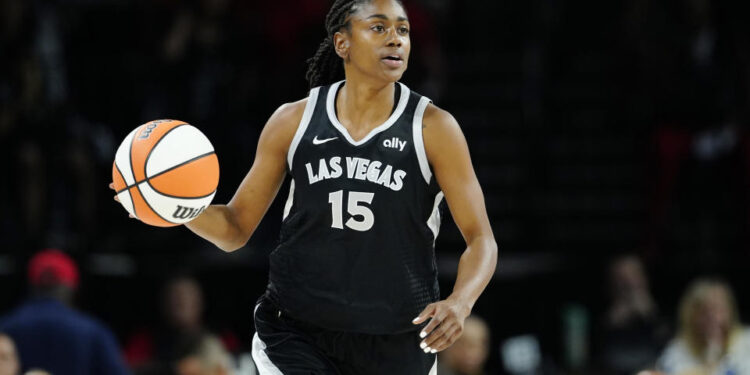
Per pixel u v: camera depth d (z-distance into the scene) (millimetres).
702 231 24000
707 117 23422
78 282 20281
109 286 20453
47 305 15156
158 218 8562
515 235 24281
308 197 8859
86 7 25531
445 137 8852
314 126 9008
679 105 23469
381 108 8984
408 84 22734
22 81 22047
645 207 23953
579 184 25391
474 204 8781
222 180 21906
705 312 16703
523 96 26281
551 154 25781
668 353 17406
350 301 8805
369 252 8766
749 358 16609
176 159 8477
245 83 22531
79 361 15023
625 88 25141
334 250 8797
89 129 22500
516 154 25828
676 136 23484
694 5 23984
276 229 21938
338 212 8758
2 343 13594
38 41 22594
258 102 22594
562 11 27516
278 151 9133
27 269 20594
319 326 8961
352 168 8789
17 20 22297
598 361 20000
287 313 9078
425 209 8914
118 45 25500
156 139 8555
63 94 22516
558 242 24250
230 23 22953
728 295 16969
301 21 22781
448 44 28266
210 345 14695
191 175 8477
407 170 8797
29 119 21906
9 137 21828
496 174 25453
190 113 22531
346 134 8898
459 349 16078
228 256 21609
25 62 22109
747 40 24406
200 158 8562
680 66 23781
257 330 9328
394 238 8789
